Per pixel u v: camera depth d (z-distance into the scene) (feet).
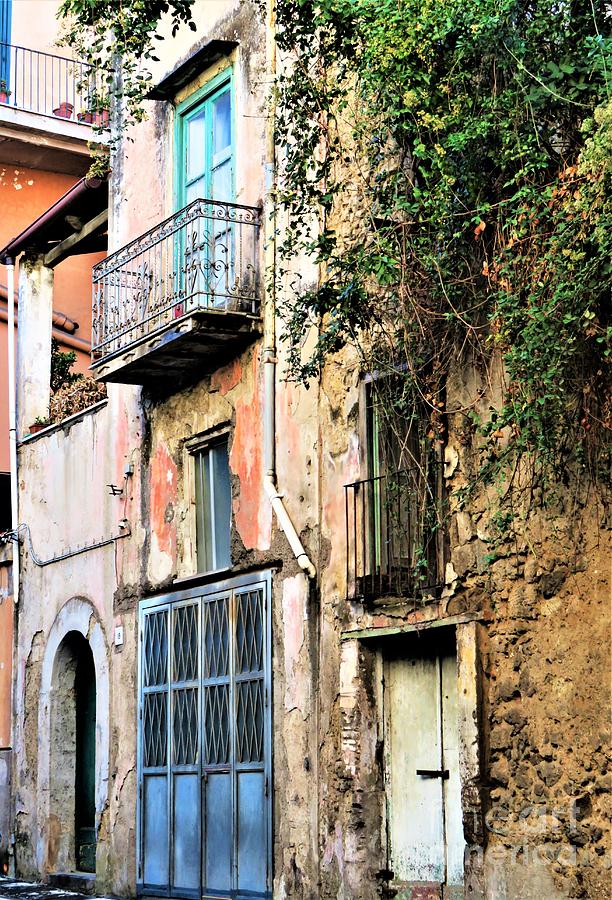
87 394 61.41
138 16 37.83
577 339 29.04
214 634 44.91
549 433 30.07
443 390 35.45
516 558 32.83
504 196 32.14
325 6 34.55
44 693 57.52
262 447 42.80
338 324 36.96
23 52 77.00
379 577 36.83
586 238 28.25
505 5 30.17
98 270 50.57
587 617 30.89
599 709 30.35
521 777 32.09
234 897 42.06
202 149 48.21
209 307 42.98
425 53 32.01
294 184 37.63
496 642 33.32
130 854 48.49
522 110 30.81
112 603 51.98
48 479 59.00
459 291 33.27
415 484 35.60
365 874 37.06
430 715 36.45
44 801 56.39
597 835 29.99
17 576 61.00
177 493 48.16
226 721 43.68
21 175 74.33
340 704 38.45
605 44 29.40
